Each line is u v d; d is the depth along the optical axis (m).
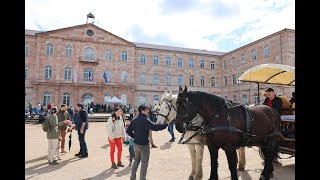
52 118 9.19
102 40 47.44
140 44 53.16
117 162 9.01
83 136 10.48
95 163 9.28
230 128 5.39
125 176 7.50
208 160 9.77
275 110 7.30
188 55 53.38
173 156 10.59
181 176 7.42
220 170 8.08
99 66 46.81
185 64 53.00
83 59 45.94
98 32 47.41
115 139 8.75
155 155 10.81
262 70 8.65
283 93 33.09
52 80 43.72
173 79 51.97
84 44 46.28
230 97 50.06
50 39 44.31
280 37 36.16
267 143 6.52
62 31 45.12
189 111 5.72
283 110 8.62
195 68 53.44
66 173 7.83
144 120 5.93
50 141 9.20
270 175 6.84
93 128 23.44
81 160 9.80
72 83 44.34
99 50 47.06
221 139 5.43
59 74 44.31
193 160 6.99
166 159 9.94
